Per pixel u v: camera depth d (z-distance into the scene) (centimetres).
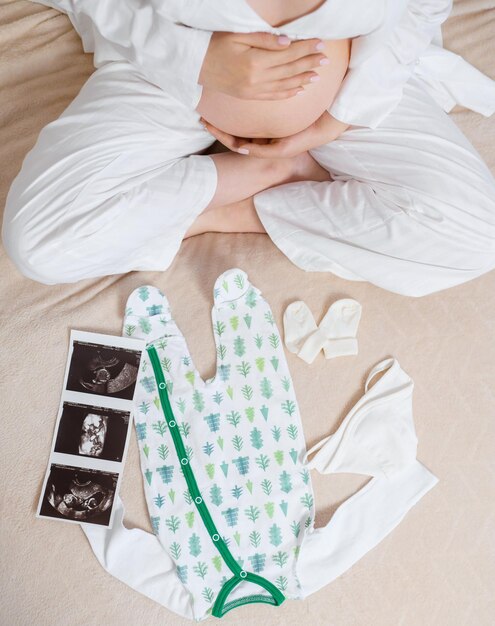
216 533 132
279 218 139
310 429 139
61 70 153
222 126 122
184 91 113
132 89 125
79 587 130
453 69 145
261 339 143
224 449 136
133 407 138
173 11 99
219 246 149
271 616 131
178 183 127
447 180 128
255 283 147
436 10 120
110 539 132
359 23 102
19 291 141
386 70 117
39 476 134
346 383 142
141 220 125
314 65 104
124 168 123
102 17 107
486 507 138
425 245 131
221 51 103
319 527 135
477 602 134
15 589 129
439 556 135
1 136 148
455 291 149
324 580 132
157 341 141
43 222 120
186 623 130
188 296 145
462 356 145
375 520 135
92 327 141
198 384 139
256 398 139
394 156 131
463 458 140
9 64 150
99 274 136
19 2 154
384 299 147
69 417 137
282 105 114
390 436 138
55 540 132
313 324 144
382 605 132
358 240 134
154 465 136
